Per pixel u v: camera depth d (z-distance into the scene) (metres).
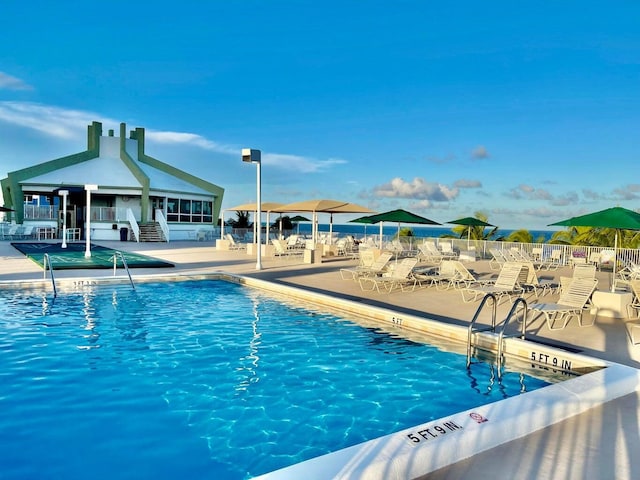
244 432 4.67
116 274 14.77
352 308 10.04
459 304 10.48
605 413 4.34
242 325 9.08
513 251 20.23
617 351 6.69
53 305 10.78
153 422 4.86
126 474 3.86
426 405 5.39
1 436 4.51
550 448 3.64
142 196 38.62
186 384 5.97
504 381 6.13
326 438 4.56
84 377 6.16
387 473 3.03
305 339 8.12
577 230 31.17
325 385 6.00
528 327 8.26
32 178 37.56
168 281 14.58
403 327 8.88
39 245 28.27
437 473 3.24
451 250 23.47
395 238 28.88
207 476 3.84
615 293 9.12
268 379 6.19
